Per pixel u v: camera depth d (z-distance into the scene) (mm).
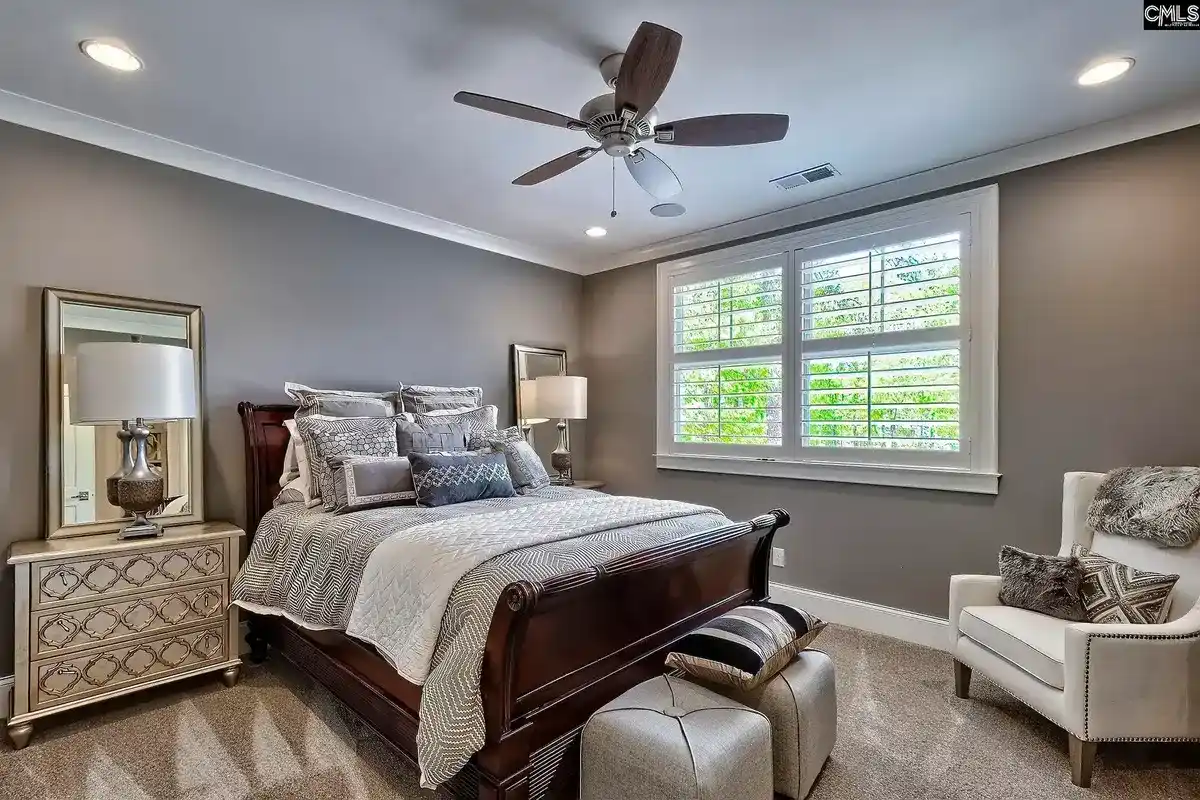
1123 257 2635
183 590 2568
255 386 3199
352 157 2996
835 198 3500
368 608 1994
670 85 2322
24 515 2496
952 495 3125
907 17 1917
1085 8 1869
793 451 3732
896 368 3287
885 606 3354
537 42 2057
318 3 1841
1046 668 2072
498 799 1554
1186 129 2488
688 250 4344
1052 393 2816
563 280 4941
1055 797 1888
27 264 2521
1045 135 2746
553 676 1730
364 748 2166
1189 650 1928
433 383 4031
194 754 2129
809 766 1864
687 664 1885
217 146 2881
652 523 2373
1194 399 2469
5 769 2039
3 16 1889
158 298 2873
